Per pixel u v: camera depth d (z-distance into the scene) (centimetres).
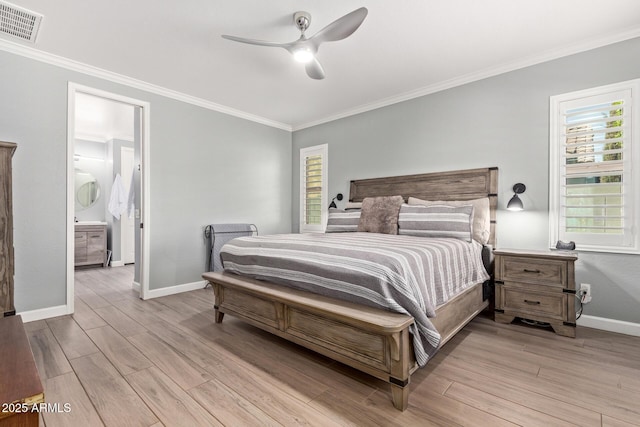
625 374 182
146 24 234
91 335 243
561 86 274
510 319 266
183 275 381
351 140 440
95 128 537
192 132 391
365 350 165
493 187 309
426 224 292
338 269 183
